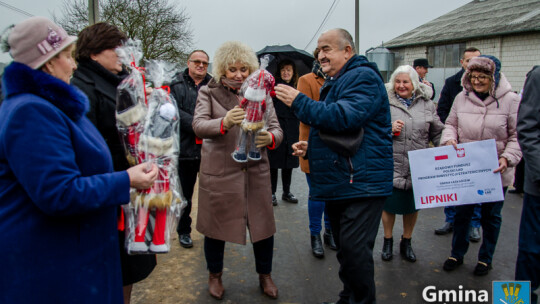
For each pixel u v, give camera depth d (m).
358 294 2.42
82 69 1.95
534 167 2.39
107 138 1.99
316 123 2.23
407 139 3.37
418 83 3.46
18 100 1.35
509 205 5.30
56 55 1.48
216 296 2.86
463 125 3.32
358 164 2.30
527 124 2.44
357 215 2.35
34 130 1.32
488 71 3.09
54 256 1.40
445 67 17.69
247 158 2.61
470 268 3.41
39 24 1.40
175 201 1.94
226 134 2.69
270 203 2.80
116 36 1.97
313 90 3.89
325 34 2.44
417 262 3.54
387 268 3.41
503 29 14.94
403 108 3.40
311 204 3.63
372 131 2.34
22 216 1.37
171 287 3.03
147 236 1.87
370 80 2.27
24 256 1.36
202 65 3.87
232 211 2.69
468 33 16.36
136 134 1.83
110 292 1.60
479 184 2.99
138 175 1.59
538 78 2.40
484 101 3.23
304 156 2.82
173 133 1.91
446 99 5.04
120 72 2.13
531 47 14.22
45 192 1.31
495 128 3.16
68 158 1.38
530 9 16.06
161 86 2.12
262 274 2.94
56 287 1.41
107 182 1.47
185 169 3.78
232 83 2.69
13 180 1.38
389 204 3.44
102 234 1.57
